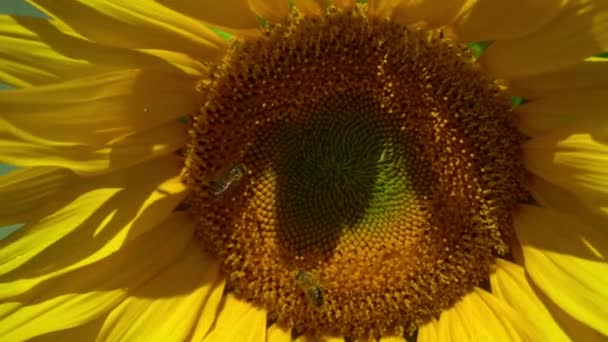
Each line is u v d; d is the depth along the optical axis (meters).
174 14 0.41
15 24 0.40
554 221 0.43
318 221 0.45
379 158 0.44
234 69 0.43
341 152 0.44
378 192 0.44
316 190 0.45
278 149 0.44
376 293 0.44
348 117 0.44
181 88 0.43
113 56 0.40
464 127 0.43
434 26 0.42
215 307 0.44
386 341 0.44
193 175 0.44
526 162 0.43
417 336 0.44
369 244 0.45
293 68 0.43
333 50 0.43
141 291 0.44
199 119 0.44
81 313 0.43
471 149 0.43
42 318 0.42
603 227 0.42
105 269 0.43
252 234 0.45
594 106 0.41
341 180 0.44
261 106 0.44
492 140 0.43
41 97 0.40
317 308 0.44
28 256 0.42
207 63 0.43
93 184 0.42
